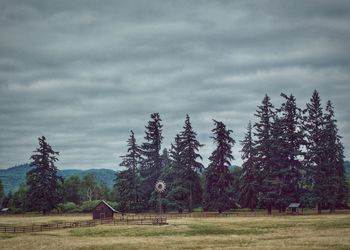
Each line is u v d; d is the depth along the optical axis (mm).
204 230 64625
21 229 69062
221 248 45500
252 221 74125
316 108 99438
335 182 92562
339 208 101438
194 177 104750
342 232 56906
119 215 98312
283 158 97938
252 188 96000
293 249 42688
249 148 100188
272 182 93500
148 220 79188
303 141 98625
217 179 99688
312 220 72000
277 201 93000
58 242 53969
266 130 98250
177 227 67875
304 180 97188
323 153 95375
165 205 103875
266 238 54312
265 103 99750
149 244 50688
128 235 62219
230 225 69062
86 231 66125
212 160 100562
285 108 100688
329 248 42906
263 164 97562
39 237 60062
